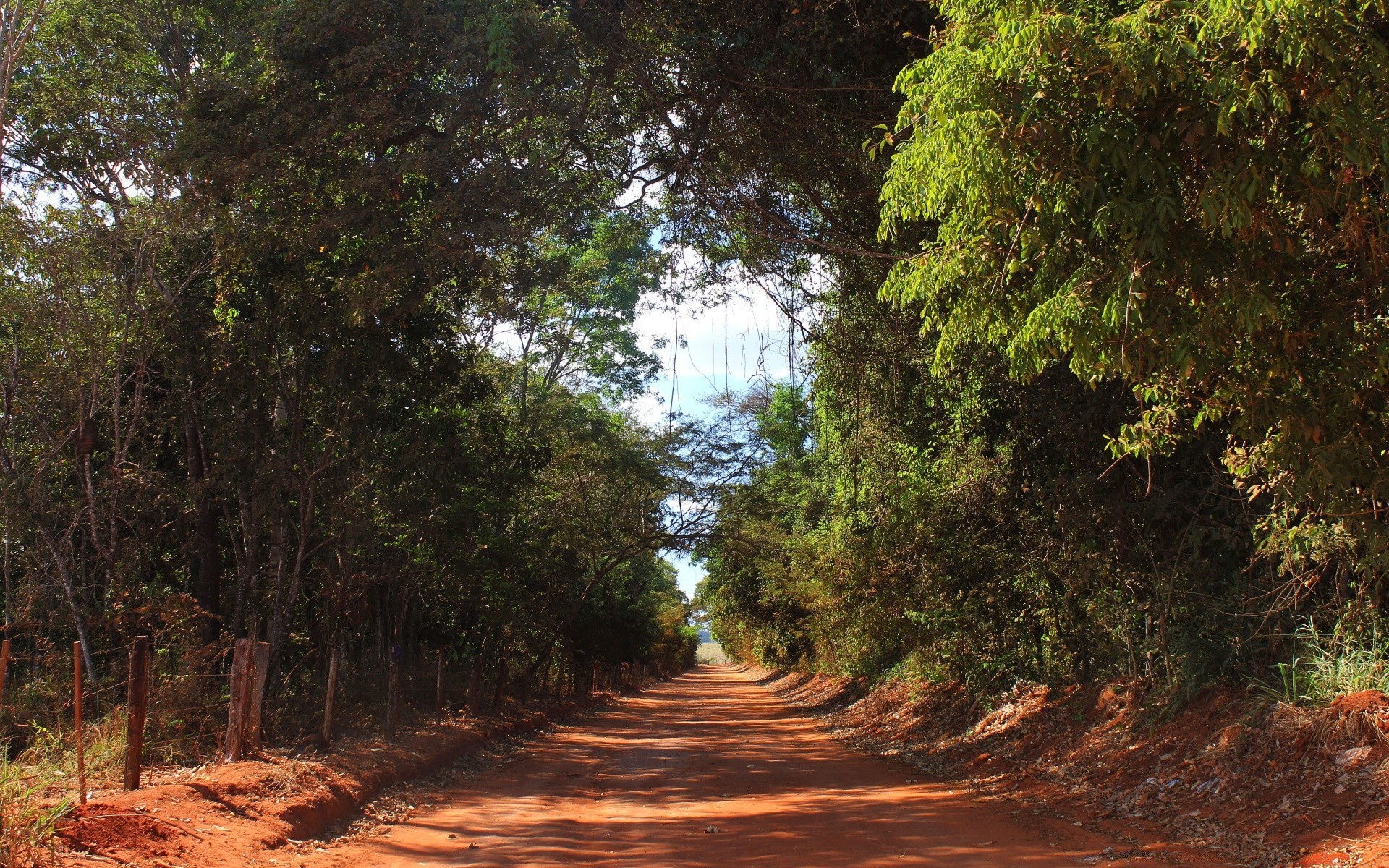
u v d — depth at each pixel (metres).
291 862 7.34
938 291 7.16
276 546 14.89
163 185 14.38
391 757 12.70
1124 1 6.39
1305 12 5.01
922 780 12.67
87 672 12.39
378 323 14.09
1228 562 11.41
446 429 16.84
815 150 12.91
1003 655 16.69
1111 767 10.56
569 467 26.05
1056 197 5.89
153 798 7.90
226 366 13.91
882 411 16.73
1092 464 12.77
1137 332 5.75
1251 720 9.09
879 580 18.72
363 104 12.02
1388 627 8.98
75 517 13.21
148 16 15.62
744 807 10.49
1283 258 6.08
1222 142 5.58
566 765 15.12
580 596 28.59
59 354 12.97
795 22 11.96
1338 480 6.05
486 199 12.06
